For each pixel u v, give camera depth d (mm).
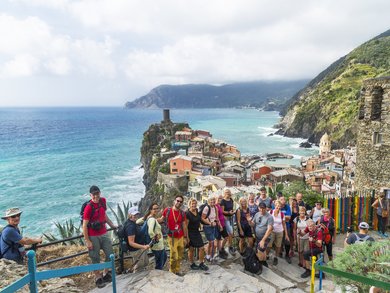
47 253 10875
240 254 11016
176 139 113062
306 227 10281
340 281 6320
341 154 99750
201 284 8359
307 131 175500
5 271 7035
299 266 10641
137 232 9008
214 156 105188
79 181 83312
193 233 9531
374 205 13609
